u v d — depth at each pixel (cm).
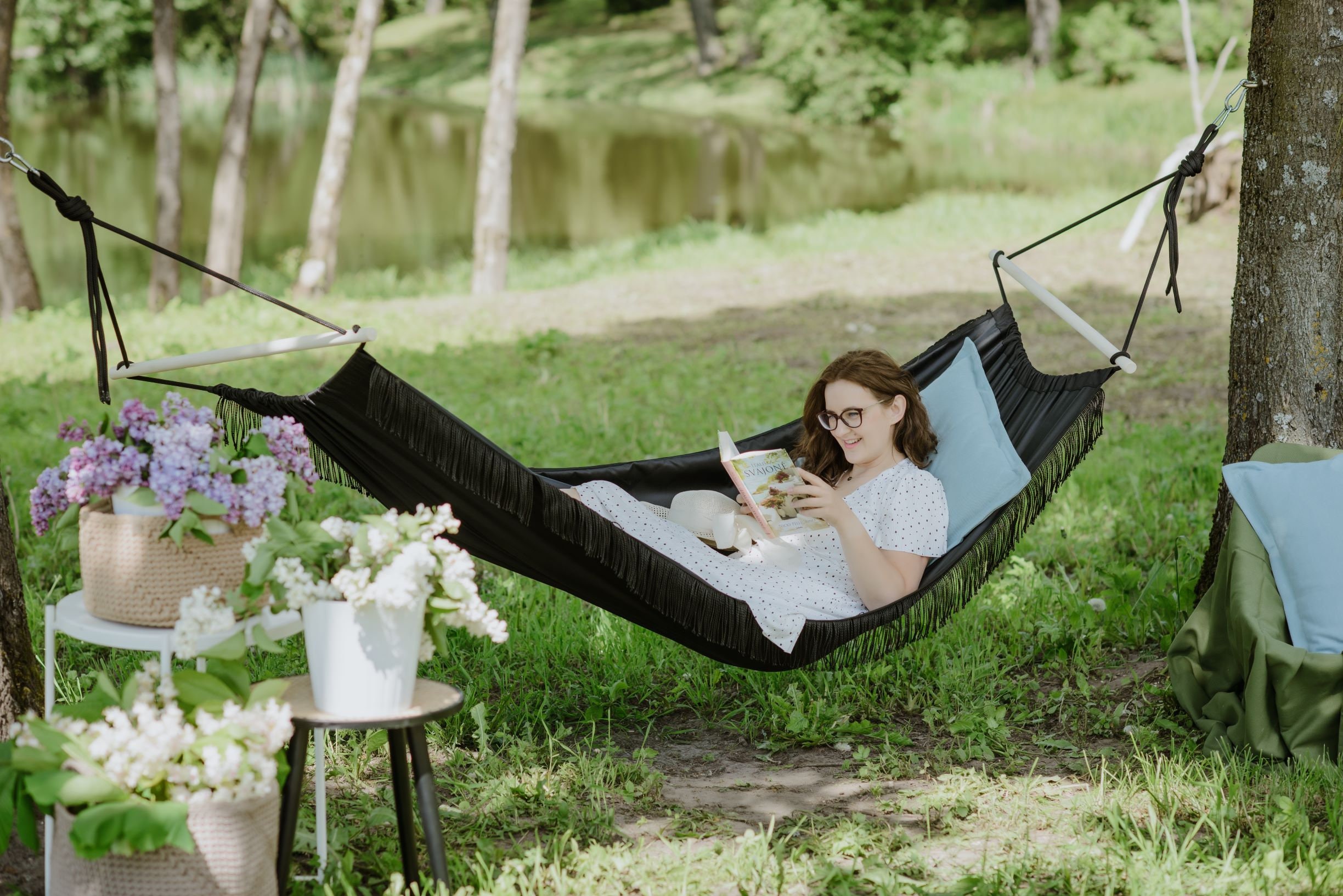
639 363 1076
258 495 271
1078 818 333
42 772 244
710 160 2972
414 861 289
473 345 1170
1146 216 1623
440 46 5528
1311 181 409
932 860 313
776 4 3659
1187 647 391
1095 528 593
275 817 264
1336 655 345
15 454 733
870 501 400
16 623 324
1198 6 3297
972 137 3253
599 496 409
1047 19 3612
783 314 1317
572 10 5756
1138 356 1028
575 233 2116
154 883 247
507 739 389
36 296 1453
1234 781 341
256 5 1505
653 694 439
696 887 300
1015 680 439
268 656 437
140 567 267
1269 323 422
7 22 1299
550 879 303
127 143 3400
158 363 320
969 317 1252
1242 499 383
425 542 268
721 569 392
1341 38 400
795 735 402
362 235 2159
